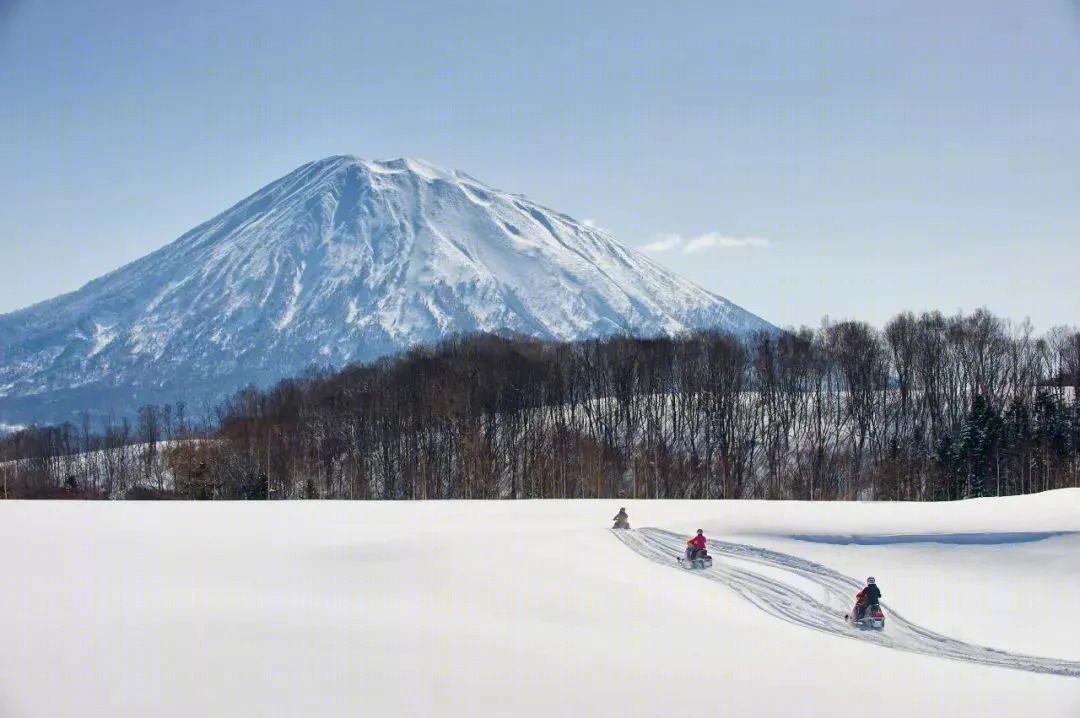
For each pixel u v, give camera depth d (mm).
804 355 145625
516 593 36406
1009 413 114875
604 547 48562
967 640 35000
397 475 125188
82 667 22984
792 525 52688
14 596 32469
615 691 22688
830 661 27781
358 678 22734
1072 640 35062
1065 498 57969
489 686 22578
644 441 128625
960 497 105688
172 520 57594
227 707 20234
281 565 41188
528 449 125062
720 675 24812
